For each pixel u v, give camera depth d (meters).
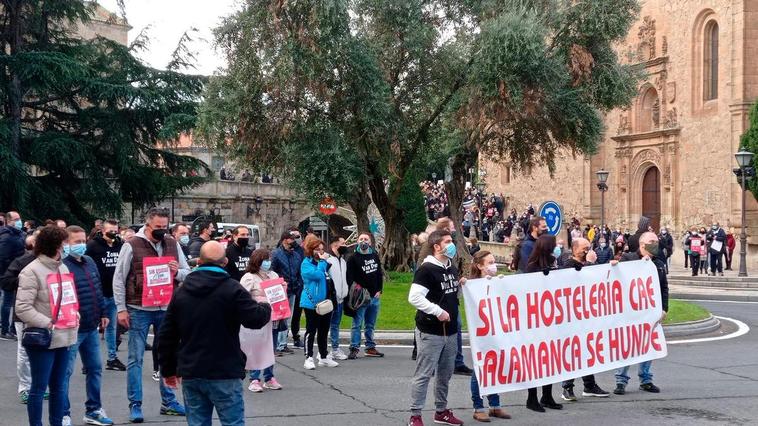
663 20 42.06
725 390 10.13
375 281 12.90
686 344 15.10
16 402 9.15
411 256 25.45
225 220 46.62
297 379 10.88
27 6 30.28
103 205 31.08
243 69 21.14
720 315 20.75
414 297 7.68
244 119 21.25
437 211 48.22
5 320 14.30
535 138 25.00
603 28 21.94
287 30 20.47
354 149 22.23
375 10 22.73
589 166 47.91
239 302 5.93
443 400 8.09
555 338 8.91
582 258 9.31
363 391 10.00
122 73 31.88
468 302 8.33
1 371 11.19
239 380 5.96
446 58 23.02
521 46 20.64
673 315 17.77
